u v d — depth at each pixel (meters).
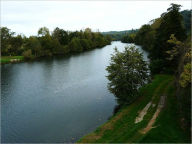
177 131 16.14
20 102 31.55
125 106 26.34
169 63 40.88
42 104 30.36
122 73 25.02
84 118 24.81
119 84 24.97
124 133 18.09
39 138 20.55
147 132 16.92
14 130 22.53
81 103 30.11
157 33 47.31
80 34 139.88
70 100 31.64
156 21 72.31
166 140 15.02
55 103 30.59
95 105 29.05
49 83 42.75
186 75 16.70
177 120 18.17
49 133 21.47
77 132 21.33
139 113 22.34
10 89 38.91
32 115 26.45
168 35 39.91
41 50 97.56
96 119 24.31
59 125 23.25
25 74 52.75
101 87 38.31
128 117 21.95
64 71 55.06
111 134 18.69
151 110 22.61
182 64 21.94
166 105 23.20
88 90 36.66
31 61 79.56
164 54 41.09
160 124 18.03
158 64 41.03
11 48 99.25
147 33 99.38
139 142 15.22
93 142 17.61
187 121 15.98
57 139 20.14
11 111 27.98
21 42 103.12
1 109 28.75
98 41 151.00
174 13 40.50
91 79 45.12
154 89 30.61
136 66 25.11
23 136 21.12
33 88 39.34
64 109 28.05
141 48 102.56
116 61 25.61
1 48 93.06
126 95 25.52
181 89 19.59
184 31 41.31
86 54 100.31
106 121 23.50
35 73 53.62
